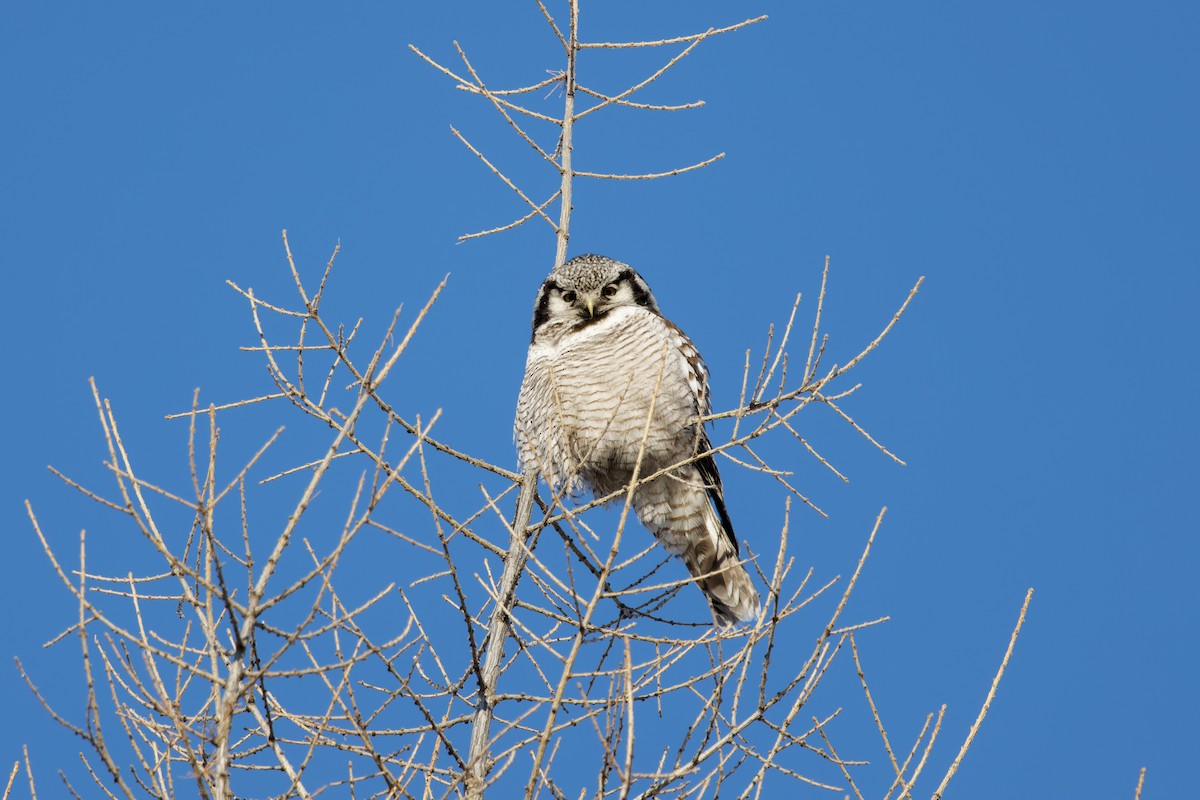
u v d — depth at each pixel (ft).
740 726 29.50
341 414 32.53
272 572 25.57
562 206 43.52
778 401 35.58
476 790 28.86
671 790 29.50
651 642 31.24
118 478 25.50
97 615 24.88
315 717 29.40
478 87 43.91
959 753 27.09
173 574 26.23
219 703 26.16
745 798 28.45
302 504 25.62
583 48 44.29
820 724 29.58
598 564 30.48
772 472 35.01
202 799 24.76
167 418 28.45
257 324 33.60
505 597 35.55
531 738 30.09
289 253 33.76
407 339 26.08
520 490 38.78
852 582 29.63
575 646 26.99
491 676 33.78
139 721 27.48
